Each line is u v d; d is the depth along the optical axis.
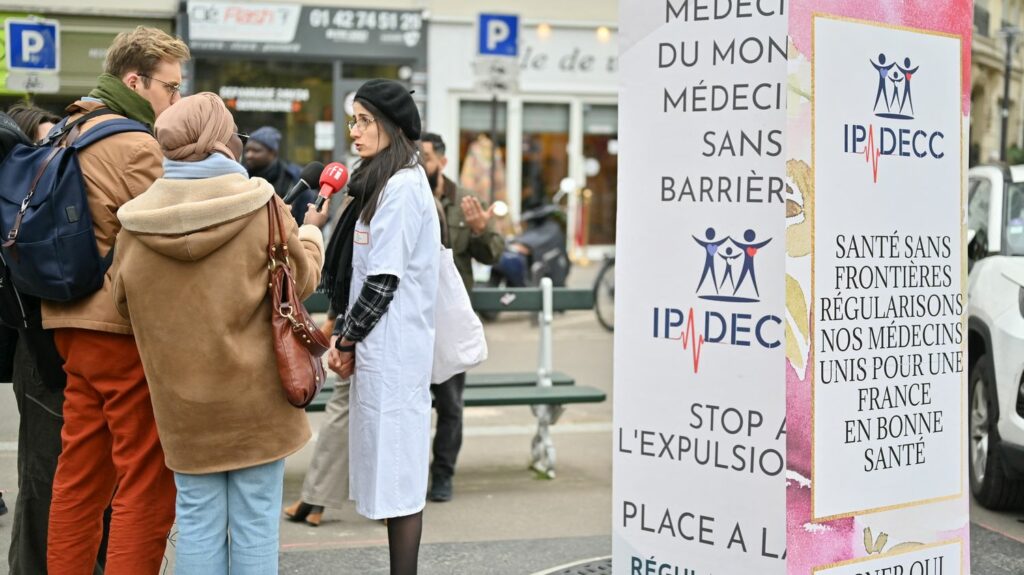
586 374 16.03
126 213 5.13
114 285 5.29
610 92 30.42
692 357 5.03
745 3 4.82
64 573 5.81
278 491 5.52
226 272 5.20
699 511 5.06
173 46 6.07
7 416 11.01
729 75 4.87
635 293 5.16
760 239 4.84
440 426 9.38
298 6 28.38
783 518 4.87
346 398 8.15
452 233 9.59
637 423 5.19
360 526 8.69
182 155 5.26
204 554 5.39
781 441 4.85
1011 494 9.30
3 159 5.75
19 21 17.55
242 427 5.31
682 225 5.02
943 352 5.29
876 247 5.01
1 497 8.48
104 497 5.92
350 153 28.92
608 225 31.11
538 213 22.06
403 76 29.16
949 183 5.25
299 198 11.95
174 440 5.30
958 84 5.25
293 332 5.34
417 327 6.30
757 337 4.87
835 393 4.93
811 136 4.78
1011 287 9.30
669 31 4.99
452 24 29.19
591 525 8.74
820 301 4.86
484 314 21.81
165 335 5.20
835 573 4.98
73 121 5.89
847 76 4.87
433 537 8.39
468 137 29.88
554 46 30.02
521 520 8.86
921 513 5.23
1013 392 8.85
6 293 5.66
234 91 28.47
